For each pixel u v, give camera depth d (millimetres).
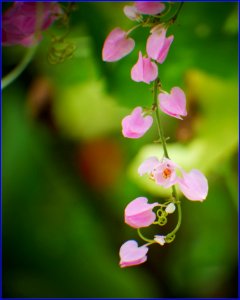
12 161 680
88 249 674
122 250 369
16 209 672
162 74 550
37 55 634
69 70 646
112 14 555
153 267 677
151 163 370
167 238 367
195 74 574
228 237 682
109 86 548
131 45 390
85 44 568
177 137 594
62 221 678
